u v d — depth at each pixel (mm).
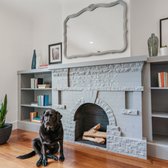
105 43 2615
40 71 3285
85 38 2809
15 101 3613
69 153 2240
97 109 2895
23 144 2588
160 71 2471
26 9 3477
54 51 3617
